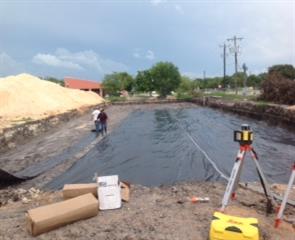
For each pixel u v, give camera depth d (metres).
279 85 41.09
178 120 36.47
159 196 8.82
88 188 8.02
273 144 20.41
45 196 10.02
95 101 58.19
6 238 6.44
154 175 13.89
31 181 13.34
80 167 15.52
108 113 45.94
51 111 34.44
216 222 5.83
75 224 6.86
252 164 14.77
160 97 84.31
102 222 6.94
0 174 12.44
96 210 7.17
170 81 87.19
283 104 37.91
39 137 24.17
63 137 23.92
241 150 6.79
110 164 16.05
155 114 44.47
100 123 25.30
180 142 22.08
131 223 6.85
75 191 7.97
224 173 13.93
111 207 7.61
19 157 17.67
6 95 34.19
